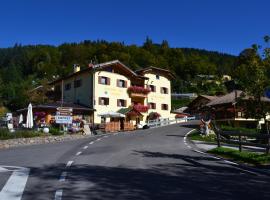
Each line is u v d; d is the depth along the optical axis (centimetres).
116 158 1563
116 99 5569
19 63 13112
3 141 2570
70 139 3105
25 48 15950
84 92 5428
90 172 1162
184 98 10475
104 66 5378
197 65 13362
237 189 928
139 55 13038
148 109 6003
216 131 2173
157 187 932
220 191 898
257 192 895
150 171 1206
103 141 2575
